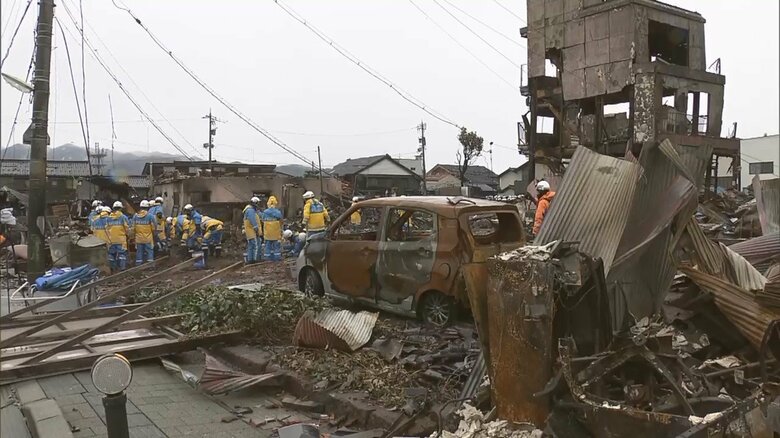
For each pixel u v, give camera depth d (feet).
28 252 39.01
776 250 20.75
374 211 45.29
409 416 14.98
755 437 9.95
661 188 14.73
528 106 110.93
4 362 20.47
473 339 21.44
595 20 99.71
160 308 28.25
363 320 22.93
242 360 21.71
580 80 101.86
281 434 14.44
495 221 28.91
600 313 12.29
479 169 244.63
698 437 9.54
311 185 117.50
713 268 16.25
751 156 162.61
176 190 107.14
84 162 168.96
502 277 11.57
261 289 26.66
